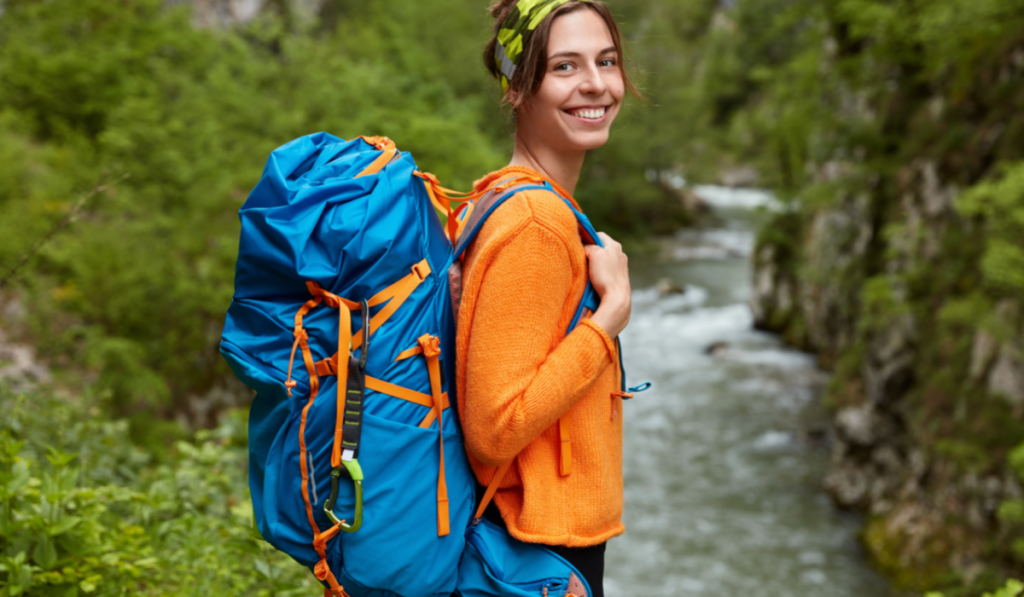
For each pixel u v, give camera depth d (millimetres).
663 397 14930
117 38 13570
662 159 34406
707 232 33375
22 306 7938
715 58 47594
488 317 1113
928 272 10766
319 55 18141
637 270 26016
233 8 23266
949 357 9773
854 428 11055
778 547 10000
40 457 3061
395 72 24312
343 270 1083
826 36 16266
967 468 8641
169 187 10867
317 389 1103
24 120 11383
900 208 12367
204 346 9672
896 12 12055
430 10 30344
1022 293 8297
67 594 1865
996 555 8227
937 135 11875
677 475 11961
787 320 18266
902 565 9117
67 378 7723
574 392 1132
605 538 1242
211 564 2459
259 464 1196
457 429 1198
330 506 1090
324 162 1238
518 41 1268
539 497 1193
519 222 1134
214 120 13117
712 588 9102
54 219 9039
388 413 1102
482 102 25328
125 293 8844
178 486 3223
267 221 1077
